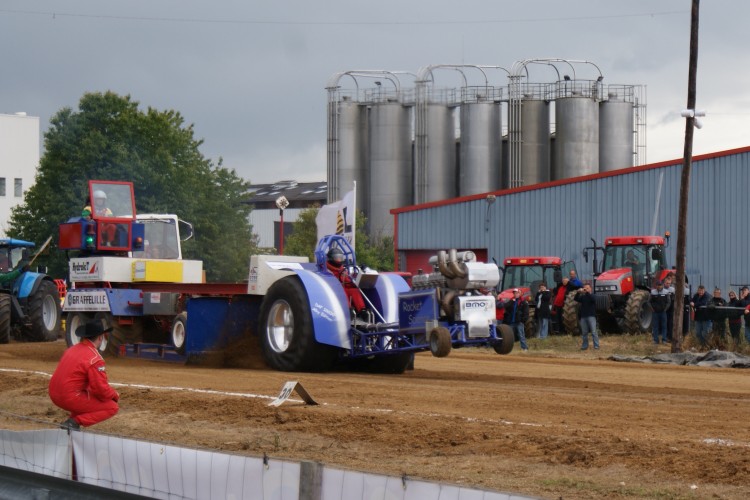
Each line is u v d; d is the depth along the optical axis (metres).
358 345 24.02
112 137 77.44
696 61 38.66
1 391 21.69
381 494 7.95
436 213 69.19
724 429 15.61
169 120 79.81
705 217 57.69
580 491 11.48
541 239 64.31
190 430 16.14
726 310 37.75
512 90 87.56
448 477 12.27
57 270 75.88
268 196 141.25
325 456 13.80
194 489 9.21
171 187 77.38
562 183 63.53
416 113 91.62
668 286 41.53
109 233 30.83
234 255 82.50
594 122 86.62
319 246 25.05
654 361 34.41
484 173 88.50
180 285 28.73
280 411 17.38
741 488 11.45
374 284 24.56
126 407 18.61
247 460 8.77
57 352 33.62
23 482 10.30
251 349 26.52
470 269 22.56
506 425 15.74
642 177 60.19
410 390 20.83
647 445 13.77
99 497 9.51
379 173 92.69
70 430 10.53
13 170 120.88
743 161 56.47
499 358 35.19
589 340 42.88
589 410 17.88
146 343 30.09
